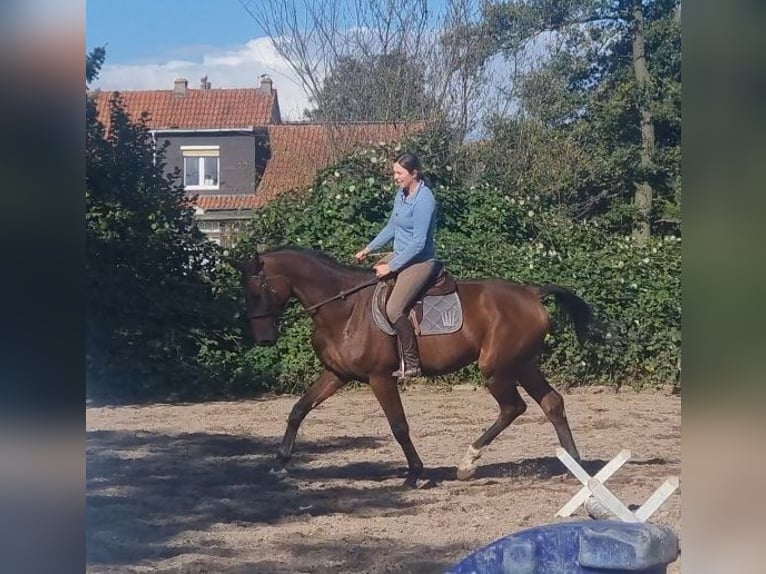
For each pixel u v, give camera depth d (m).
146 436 11.72
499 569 4.28
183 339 15.36
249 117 41.16
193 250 15.91
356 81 24.47
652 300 16.03
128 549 6.61
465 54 24.70
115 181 15.68
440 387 15.95
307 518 7.57
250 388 15.54
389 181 17.56
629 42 28.94
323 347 8.78
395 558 6.39
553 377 15.99
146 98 42.19
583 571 4.18
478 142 25.50
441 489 8.66
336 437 11.65
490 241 17.03
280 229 16.62
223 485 8.87
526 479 9.07
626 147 28.02
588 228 17.83
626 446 10.82
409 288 8.48
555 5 28.19
